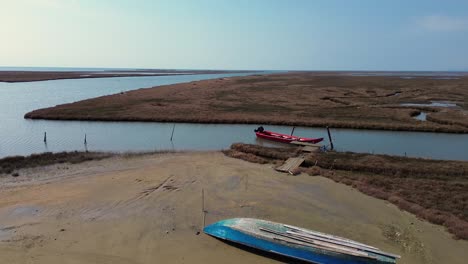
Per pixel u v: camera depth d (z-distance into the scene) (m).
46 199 16.44
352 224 14.43
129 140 29.92
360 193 17.78
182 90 69.19
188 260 11.71
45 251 12.08
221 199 16.84
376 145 29.11
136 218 14.66
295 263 11.59
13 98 58.16
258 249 12.23
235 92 66.88
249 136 32.22
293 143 28.67
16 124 35.53
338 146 28.80
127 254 12.00
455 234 13.45
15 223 14.06
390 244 12.89
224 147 28.12
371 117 39.72
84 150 26.45
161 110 43.00
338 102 54.25
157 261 11.62
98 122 37.19
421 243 12.94
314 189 18.31
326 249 11.29
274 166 22.16
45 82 100.50
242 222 13.32
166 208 15.67
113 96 56.47
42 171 20.55
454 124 35.81
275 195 17.45
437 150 27.50
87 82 105.94
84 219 14.50
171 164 22.39
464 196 16.84
